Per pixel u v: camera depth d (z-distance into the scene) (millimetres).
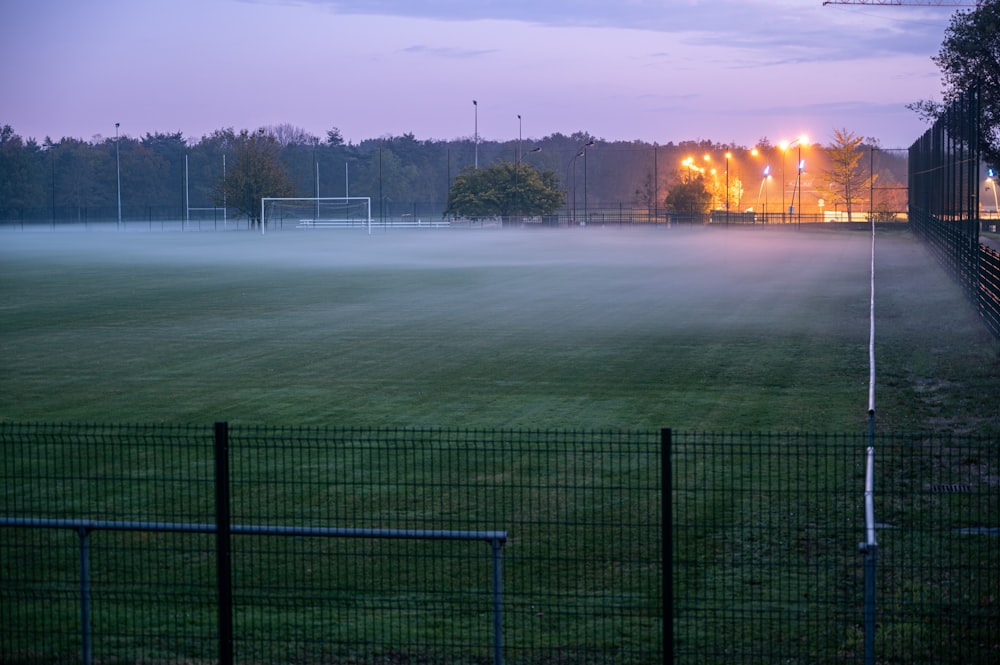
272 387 21359
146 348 27031
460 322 32344
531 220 112562
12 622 9461
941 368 22859
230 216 132500
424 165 185250
